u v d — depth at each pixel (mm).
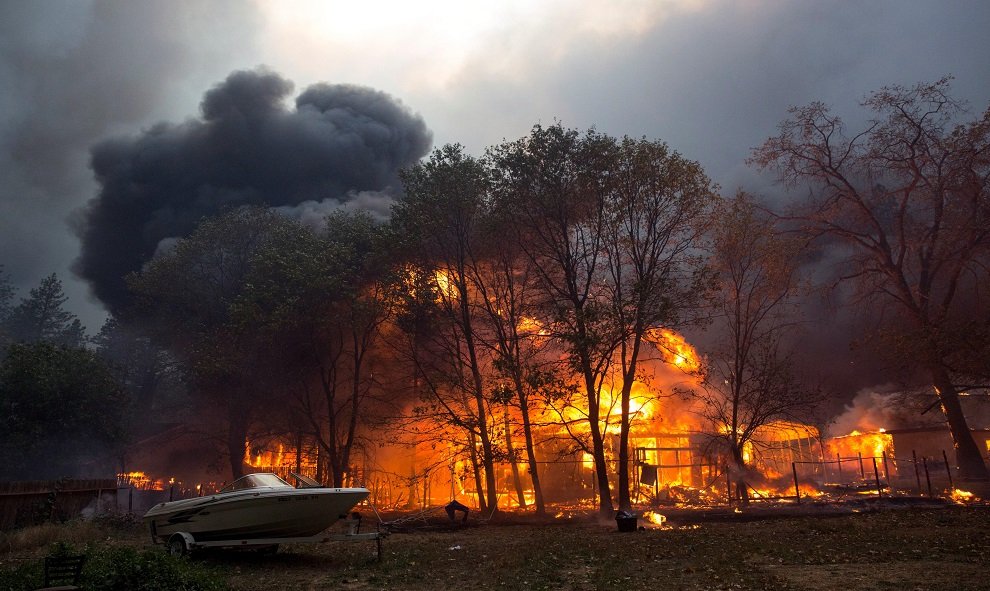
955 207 31922
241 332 32938
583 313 24750
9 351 32719
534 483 27188
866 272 34656
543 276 28438
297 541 13789
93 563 9641
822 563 12141
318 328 33031
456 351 32219
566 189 27547
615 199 27094
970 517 19469
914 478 36219
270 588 10938
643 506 28453
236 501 14281
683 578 10906
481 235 29641
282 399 36031
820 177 36281
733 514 23609
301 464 39062
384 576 12086
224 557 15188
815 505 25078
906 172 33812
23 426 30859
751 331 31906
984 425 42000
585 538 18422
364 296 33500
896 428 45281
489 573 12281
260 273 34406
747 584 10031
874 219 35125
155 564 9633
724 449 33188
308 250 33750
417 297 30344
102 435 33875
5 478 31047
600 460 24984
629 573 11656
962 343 26625
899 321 32469
